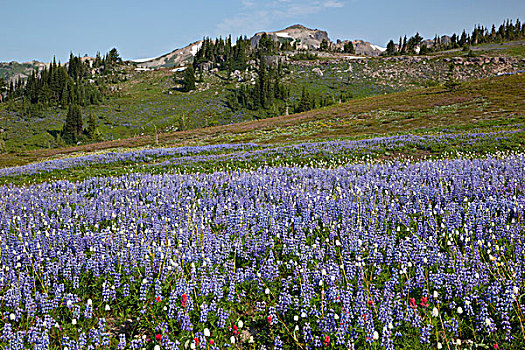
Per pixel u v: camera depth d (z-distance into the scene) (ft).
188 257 27.61
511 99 240.94
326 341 18.35
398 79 616.80
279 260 28.60
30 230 35.35
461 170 52.90
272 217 36.09
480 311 20.90
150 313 22.59
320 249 28.19
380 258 26.78
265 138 214.69
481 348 18.85
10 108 560.20
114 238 31.53
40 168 107.55
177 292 23.24
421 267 24.63
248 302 24.61
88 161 117.39
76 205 46.78
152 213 42.60
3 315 22.35
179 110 533.96
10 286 24.99
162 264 26.91
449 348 18.04
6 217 41.04
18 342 19.31
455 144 97.30
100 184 66.08
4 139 433.48
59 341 20.21
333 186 52.75
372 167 63.26
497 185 42.16
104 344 19.63
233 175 64.34
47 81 609.83
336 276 24.64
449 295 22.30
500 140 95.04
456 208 35.91
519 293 21.01
